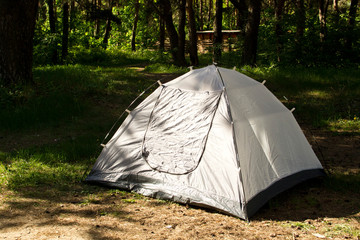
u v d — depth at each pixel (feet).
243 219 15.56
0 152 24.71
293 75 46.06
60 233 13.94
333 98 38.17
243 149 17.10
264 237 13.82
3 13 35.78
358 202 17.40
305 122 32.96
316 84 42.60
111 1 98.58
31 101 34.63
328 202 17.52
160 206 17.13
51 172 21.07
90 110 35.37
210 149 17.52
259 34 58.08
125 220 15.39
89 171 21.54
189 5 66.90
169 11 68.74
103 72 53.01
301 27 56.03
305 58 52.49
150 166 18.75
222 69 20.15
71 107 34.81
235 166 16.57
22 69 37.50
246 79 20.56
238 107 18.30
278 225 15.05
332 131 30.30
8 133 29.25
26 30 37.19
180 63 67.46
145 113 20.04
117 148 20.02
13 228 14.33
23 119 31.22
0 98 33.76
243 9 63.52
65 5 67.15
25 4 36.47
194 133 18.22
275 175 17.81
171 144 18.65
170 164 18.29
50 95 36.65
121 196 18.26
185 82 19.94
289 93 40.63
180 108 19.16
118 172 19.45
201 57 83.76
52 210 16.22
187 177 17.65
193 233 14.16
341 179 20.01
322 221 15.42
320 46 53.36
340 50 53.21
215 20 65.77
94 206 16.88
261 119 18.79
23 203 16.87
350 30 53.06
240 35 60.39
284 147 19.04
